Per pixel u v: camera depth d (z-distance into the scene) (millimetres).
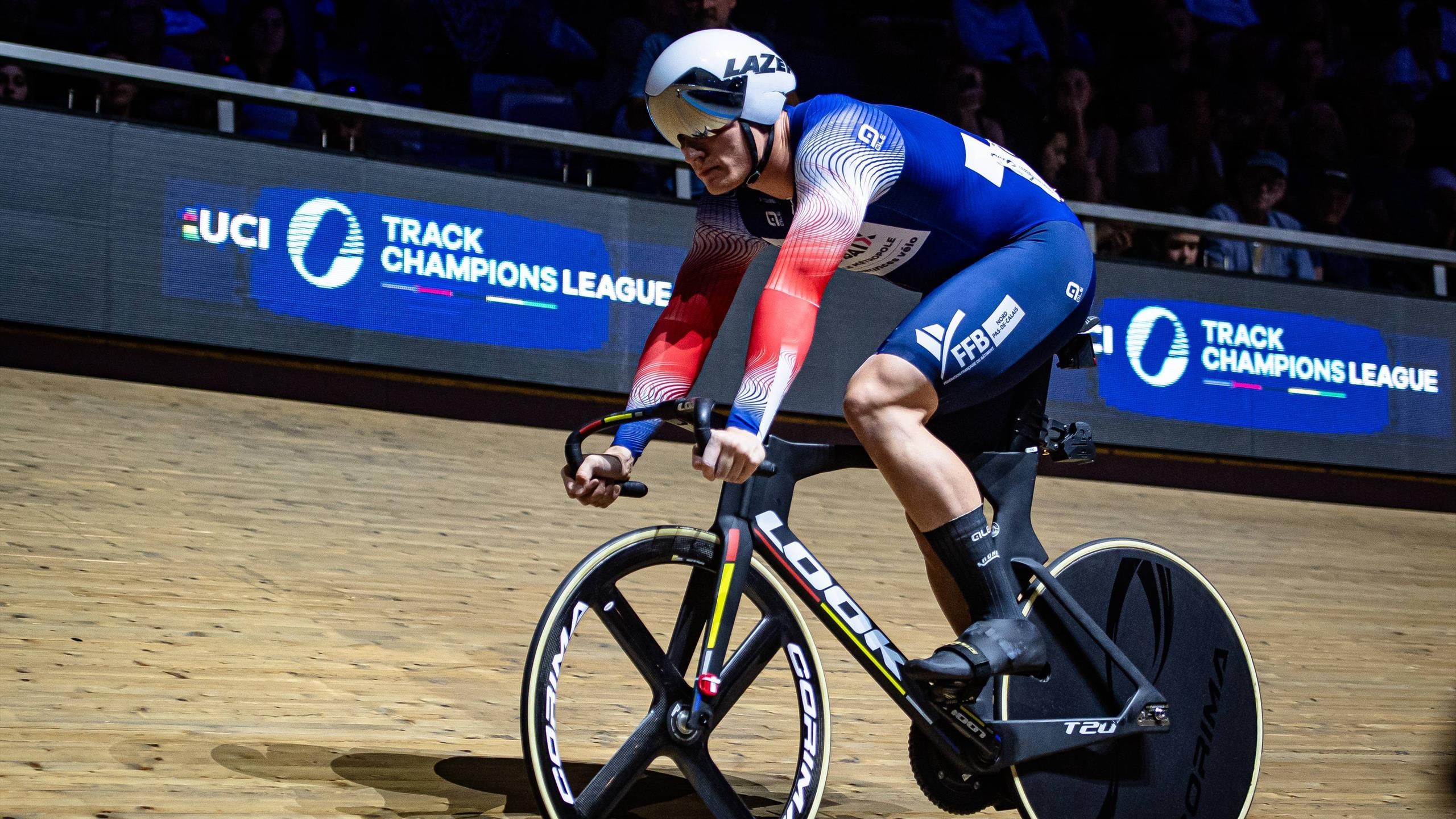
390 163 8633
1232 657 3660
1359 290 10594
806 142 3191
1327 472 10422
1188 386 10039
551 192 8984
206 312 8211
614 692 4453
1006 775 3391
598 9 11891
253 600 4801
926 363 3207
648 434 3322
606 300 9062
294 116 9781
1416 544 9297
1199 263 11047
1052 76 12906
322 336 8430
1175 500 9562
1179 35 13469
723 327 9039
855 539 7008
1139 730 3459
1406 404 10648
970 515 3248
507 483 7266
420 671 4375
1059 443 3602
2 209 7855
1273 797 4230
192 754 3395
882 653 3283
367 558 5562
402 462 7367
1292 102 14070
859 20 13102
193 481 6281
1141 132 12852
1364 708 5422
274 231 8375
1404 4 15031
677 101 3119
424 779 3451
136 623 4363
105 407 7398
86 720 3518
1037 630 3383
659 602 5367
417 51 11266
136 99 9156
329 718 3834
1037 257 3428
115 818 2932
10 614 4250
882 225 3412
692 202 9312
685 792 3670
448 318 8695
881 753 4234
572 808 2982
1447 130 14859
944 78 12289
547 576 5691
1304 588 7520
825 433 9289
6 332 7875
